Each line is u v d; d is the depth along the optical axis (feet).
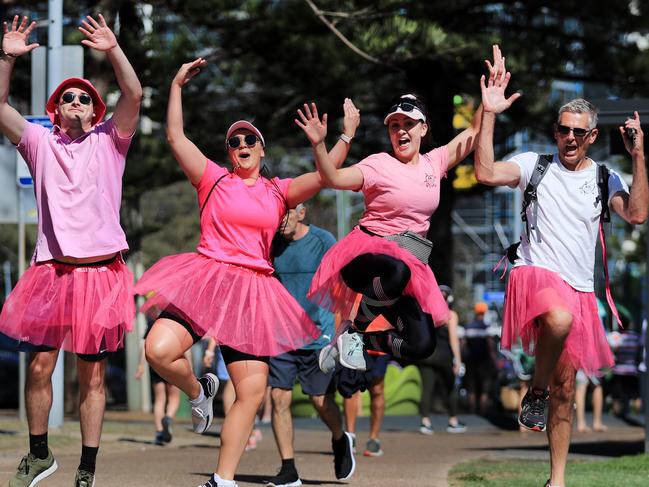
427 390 132.87
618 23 178.40
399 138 58.08
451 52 151.43
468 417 161.48
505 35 168.25
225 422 54.80
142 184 166.09
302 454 95.91
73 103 52.85
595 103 86.33
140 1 153.69
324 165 55.52
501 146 189.57
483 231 520.83
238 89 178.91
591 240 57.47
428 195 58.08
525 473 74.43
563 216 57.00
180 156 55.31
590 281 57.93
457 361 133.39
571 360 57.31
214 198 55.31
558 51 175.42
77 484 52.95
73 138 53.47
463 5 165.89
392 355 61.05
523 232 57.93
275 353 54.44
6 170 114.32
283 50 166.91
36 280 52.49
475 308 173.58
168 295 53.11
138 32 162.30
